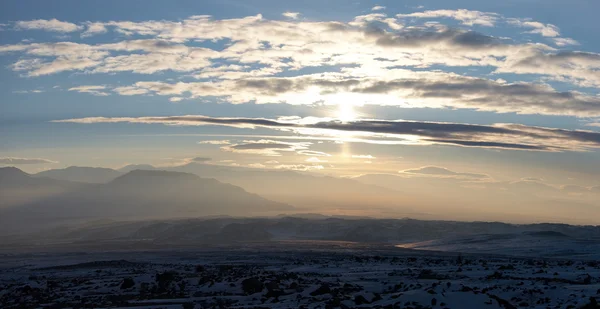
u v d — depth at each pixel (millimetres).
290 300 42250
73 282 59406
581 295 38062
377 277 55375
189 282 53062
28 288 53500
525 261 80812
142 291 50406
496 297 36719
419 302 36531
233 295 47000
